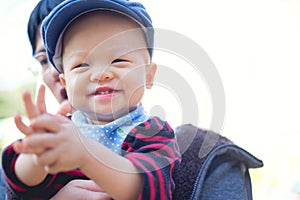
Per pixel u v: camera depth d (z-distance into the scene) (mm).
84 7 966
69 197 890
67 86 989
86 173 742
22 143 645
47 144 648
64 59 1002
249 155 1132
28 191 809
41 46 1372
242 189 1082
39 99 686
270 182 2758
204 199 1048
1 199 1064
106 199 895
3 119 2191
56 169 678
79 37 966
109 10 964
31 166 754
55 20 979
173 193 1048
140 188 810
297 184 2711
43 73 1242
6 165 787
